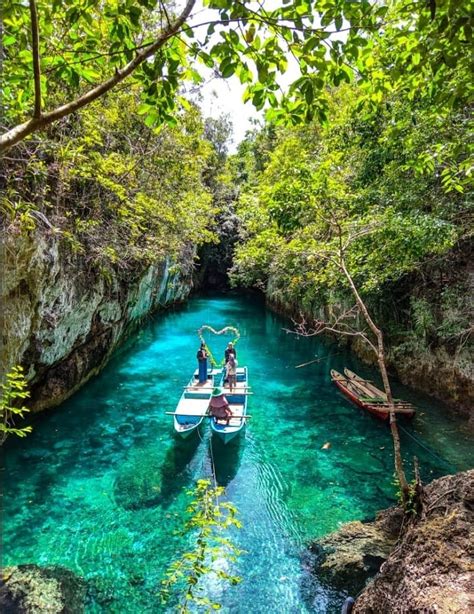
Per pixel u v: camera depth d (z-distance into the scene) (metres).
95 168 9.14
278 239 13.55
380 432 9.87
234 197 34.12
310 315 21.56
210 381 11.92
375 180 11.00
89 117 8.66
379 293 12.31
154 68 2.86
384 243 9.52
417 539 4.27
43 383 10.04
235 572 5.64
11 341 7.41
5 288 6.97
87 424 10.06
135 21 2.63
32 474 7.86
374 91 4.56
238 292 39.41
